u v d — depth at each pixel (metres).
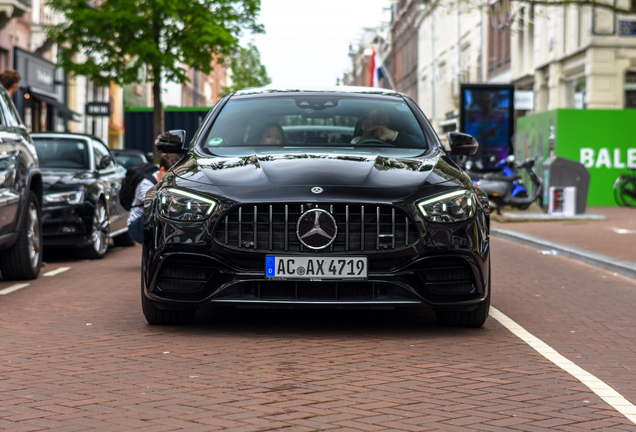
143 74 32.78
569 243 14.19
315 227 5.79
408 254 5.87
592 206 26.05
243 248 5.85
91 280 9.74
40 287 9.08
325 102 7.51
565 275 10.77
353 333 6.34
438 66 62.00
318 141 7.07
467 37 52.50
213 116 7.42
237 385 4.75
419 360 5.44
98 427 3.96
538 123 27.48
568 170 20.78
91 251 12.28
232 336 6.19
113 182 13.55
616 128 26.11
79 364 5.26
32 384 4.76
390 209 5.88
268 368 5.17
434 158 6.72
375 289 5.92
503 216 20.19
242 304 5.95
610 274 10.97
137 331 6.38
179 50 28.44
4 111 9.28
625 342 6.30
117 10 27.97
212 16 28.45
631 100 31.05
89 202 11.98
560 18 34.09
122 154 22.61
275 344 5.90
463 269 6.06
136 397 4.49
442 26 60.41
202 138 7.12
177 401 4.41
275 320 6.86
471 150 7.29
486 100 25.22
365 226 5.87
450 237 5.93
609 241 14.62
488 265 6.24
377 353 5.63
